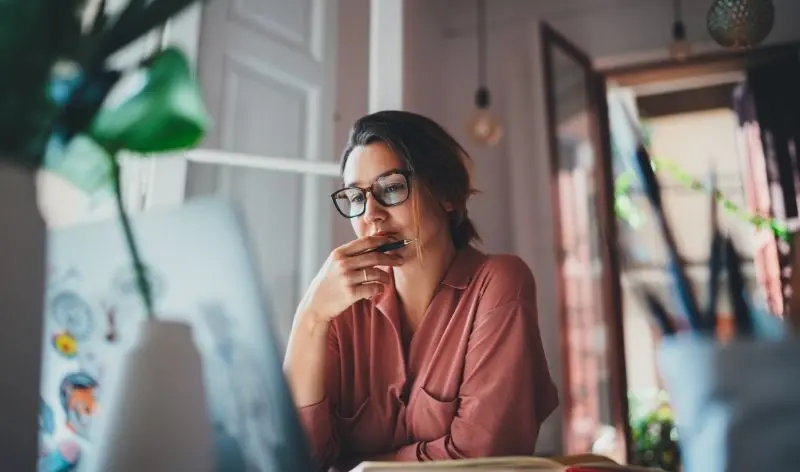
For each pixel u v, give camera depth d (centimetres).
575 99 247
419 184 84
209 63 129
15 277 41
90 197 46
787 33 224
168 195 114
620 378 225
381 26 183
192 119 47
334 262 78
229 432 35
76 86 45
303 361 77
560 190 241
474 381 76
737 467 35
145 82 47
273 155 148
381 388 85
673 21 242
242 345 36
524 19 266
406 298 88
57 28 44
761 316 87
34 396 40
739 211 233
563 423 219
